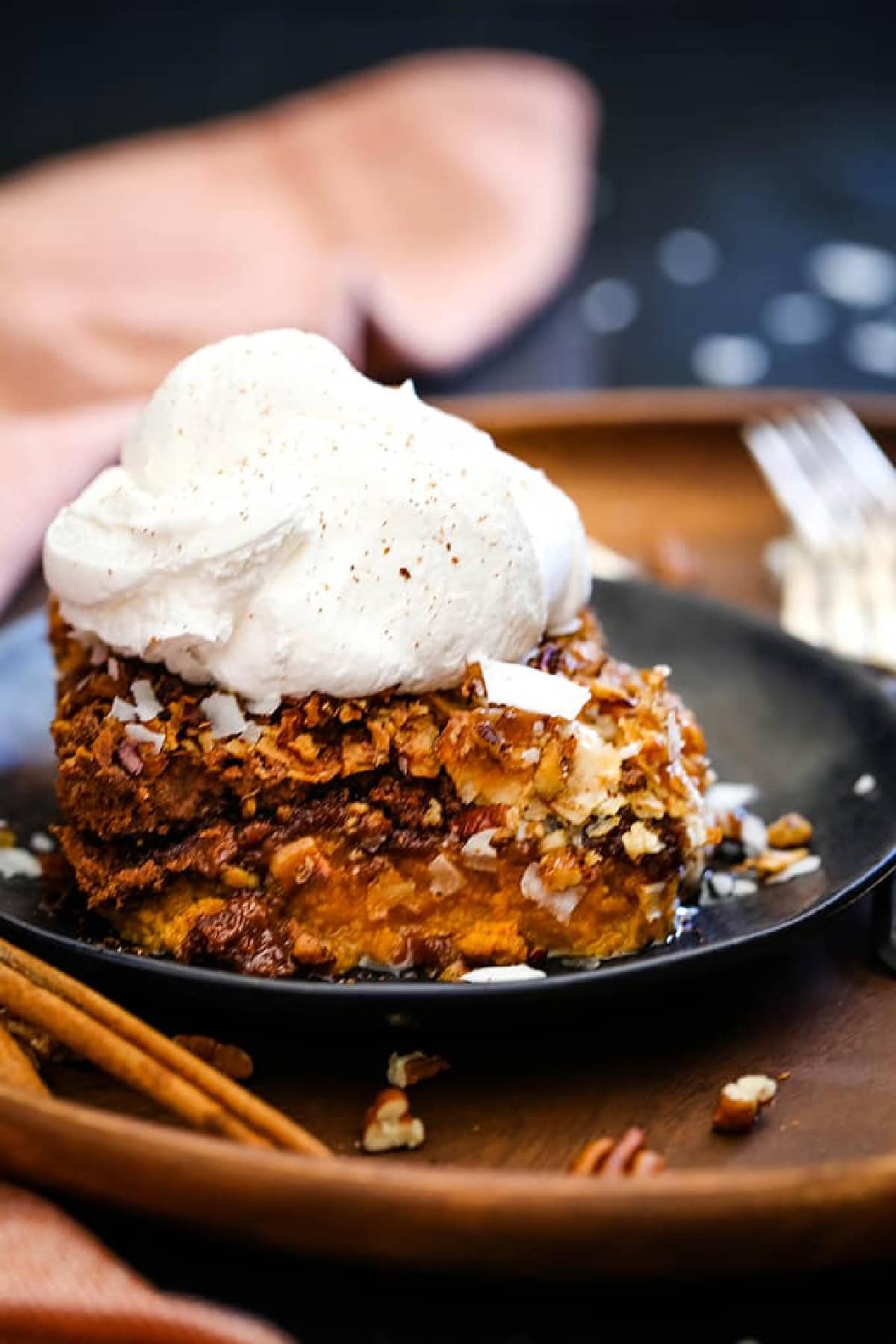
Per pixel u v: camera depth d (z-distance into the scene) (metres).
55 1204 0.31
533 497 0.37
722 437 0.56
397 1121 0.32
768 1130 0.33
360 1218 0.29
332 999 0.32
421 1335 0.30
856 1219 0.29
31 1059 0.34
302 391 0.36
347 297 0.59
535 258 0.70
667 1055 0.34
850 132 1.08
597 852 0.35
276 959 0.34
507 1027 0.34
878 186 1.02
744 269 0.92
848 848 0.37
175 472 0.36
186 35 1.13
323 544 0.35
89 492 0.36
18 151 0.96
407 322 0.61
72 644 0.37
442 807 0.35
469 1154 0.32
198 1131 0.32
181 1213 0.30
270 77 1.07
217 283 0.64
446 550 0.35
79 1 1.17
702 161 1.04
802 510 0.51
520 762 0.34
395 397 0.36
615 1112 0.33
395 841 0.35
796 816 0.38
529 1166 0.32
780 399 0.57
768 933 0.34
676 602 0.43
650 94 1.12
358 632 0.35
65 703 0.36
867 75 1.16
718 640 0.43
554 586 0.36
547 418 0.55
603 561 0.47
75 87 1.05
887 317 0.89
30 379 0.58
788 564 0.49
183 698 0.35
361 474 0.35
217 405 0.36
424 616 0.35
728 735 0.41
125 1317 0.29
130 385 0.58
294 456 0.35
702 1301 0.31
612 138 1.06
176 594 0.34
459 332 0.64
